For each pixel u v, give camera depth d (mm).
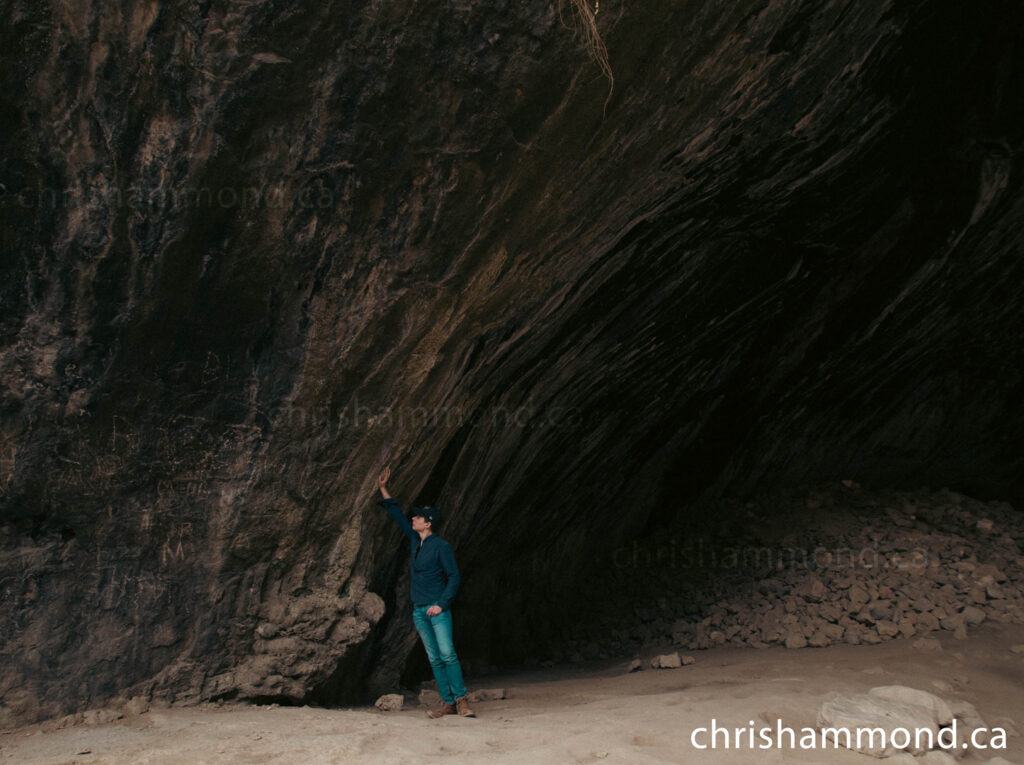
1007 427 12117
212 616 5137
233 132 4238
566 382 7707
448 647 5105
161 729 4375
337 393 5152
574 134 4855
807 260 9039
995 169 8273
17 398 4441
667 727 4070
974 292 9969
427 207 4758
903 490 12297
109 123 4066
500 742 3984
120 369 4605
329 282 4840
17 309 4328
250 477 5078
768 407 11117
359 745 3799
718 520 11359
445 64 4328
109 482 4738
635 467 10609
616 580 10898
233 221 4484
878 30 5992
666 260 7172
